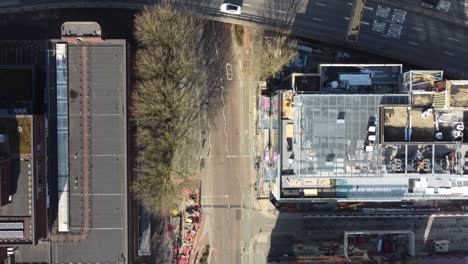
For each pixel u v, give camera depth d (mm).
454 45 85750
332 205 86438
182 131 83000
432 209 86438
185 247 86812
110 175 75688
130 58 77938
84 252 76062
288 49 83750
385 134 66625
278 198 71500
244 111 86688
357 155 67125
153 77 77188
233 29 85812
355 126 66938
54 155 75562
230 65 86188
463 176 67812
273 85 84188
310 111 67000
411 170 67750
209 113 86438
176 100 79000
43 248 76188
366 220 86875
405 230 86938
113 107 75250
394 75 72375
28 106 75438
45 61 75688
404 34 85562
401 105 65875
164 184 79812
